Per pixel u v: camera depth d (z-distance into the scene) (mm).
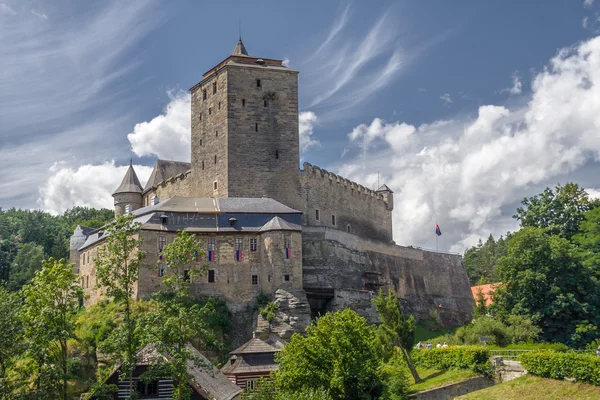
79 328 75625
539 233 87688
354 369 56500
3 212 179625
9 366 53781
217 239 86750
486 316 91625
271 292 85688
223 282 85688
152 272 82062
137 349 50656
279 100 105562
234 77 104062
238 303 85500
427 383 63219
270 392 54812
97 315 78750
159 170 128250
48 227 156375
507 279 88062
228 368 66750
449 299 126625
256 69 105250
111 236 51531
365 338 58656
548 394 53312
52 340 51781
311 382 55500
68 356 71500
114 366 53906
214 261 86000
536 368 56719
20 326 51938
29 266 126312
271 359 66375
